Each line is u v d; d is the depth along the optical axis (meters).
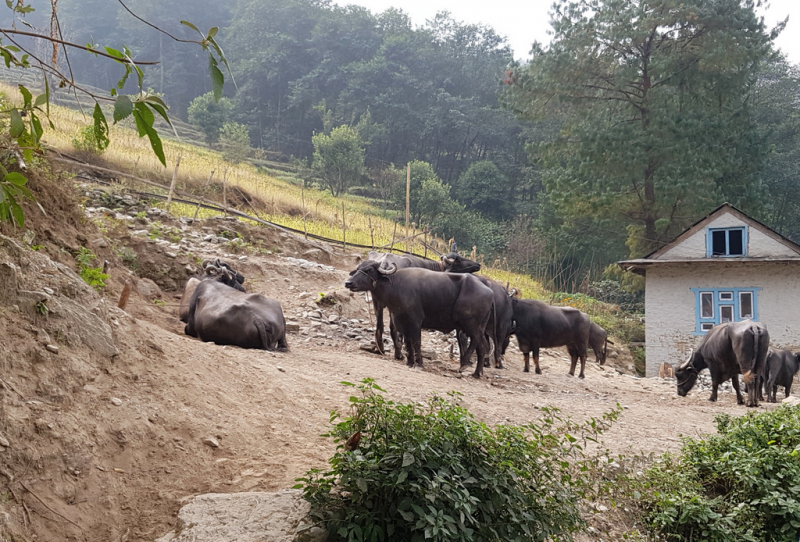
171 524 4.15
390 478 4.12
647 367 25.20
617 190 39.81
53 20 2.76
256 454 5.25
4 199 2.49
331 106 91.94
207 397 5.85
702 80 38.88
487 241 51.03
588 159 38.41
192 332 9.66
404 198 51.47
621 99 40.38
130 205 18.08
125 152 29.08
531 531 4.52
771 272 24.06
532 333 15.54
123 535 4.03
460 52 99.25
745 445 7.78
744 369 13.32
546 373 16.09
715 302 24.61
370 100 86.75
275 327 9.32
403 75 88.00
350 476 4.09
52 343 4.95
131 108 2.14
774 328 23.88
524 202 68.69
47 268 5.64
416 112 84.19
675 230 38.38
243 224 18.83
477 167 69.50
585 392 13.23
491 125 80.94
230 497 4.34
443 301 11.84
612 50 39.91
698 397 15.43
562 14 41.62
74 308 5.36
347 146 60.59
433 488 3.99
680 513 6.42
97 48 2.23
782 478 6.93
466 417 5.00
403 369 10.56
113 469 4.48
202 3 117.06
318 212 34.12
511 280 35.34
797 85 62.25
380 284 11.56
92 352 5.29
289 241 19.22
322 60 97.75
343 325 13.39
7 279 4.92
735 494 6.97
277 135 91.50
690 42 38.72
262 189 33.72
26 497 3.90
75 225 10.05
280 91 96.81
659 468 7.17
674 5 36.78
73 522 3.96
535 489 4.84
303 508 4.21
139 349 5.91
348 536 3.95
